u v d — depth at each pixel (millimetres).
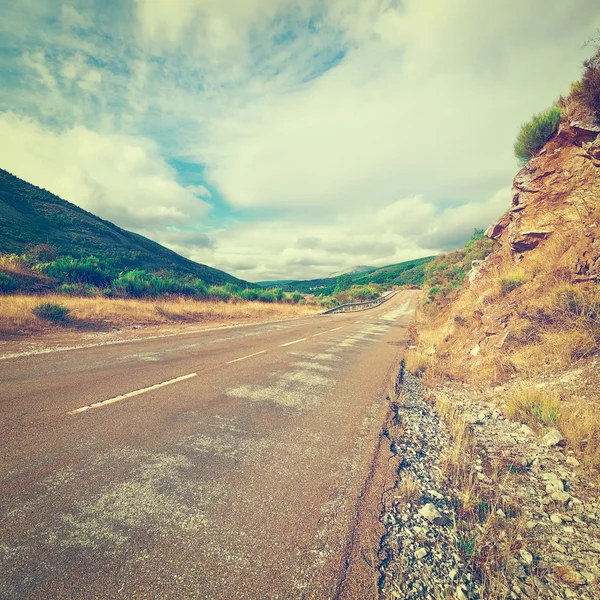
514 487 3328
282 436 4020
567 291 6977
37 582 1817
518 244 10992
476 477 3500
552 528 2717
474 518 2814
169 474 2998
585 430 4004
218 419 4359
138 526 2305
